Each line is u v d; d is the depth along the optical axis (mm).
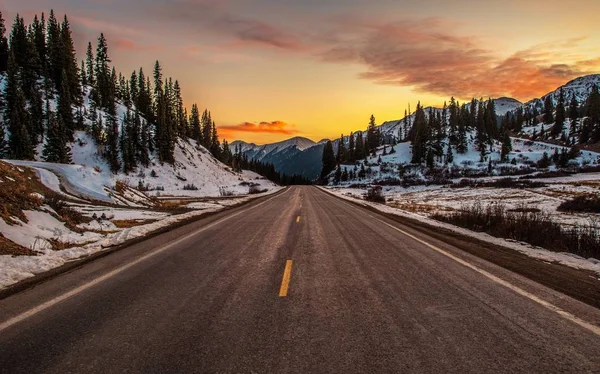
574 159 100625
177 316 4438
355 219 15992
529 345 3639
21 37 75688
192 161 90688
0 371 3146
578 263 7648
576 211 22984
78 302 4984
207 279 6152
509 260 7660
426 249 8906
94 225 12398
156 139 79000
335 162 160375
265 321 4258
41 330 4027
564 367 3207
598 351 3521
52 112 63156
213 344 3652
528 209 24328
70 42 79562
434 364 3230
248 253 8422
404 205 30016
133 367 3211
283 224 14109
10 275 6230
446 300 5031
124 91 106250
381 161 138375
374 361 3283
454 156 130625
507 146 126938
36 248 8281
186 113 114750
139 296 5238
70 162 58219
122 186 24625
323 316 4414
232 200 32719
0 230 8359
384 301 4988
